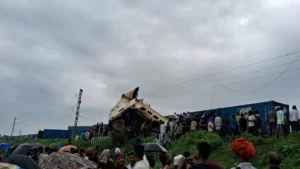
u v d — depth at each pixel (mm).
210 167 2740
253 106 20859
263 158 14453
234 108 22234
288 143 14805
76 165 6562
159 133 23391
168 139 21766
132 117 25922
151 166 7543
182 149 19047
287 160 13445
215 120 20312
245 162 3879
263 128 19688
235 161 14992
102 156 6816
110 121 26203
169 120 24766
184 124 23297
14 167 2750
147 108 25672
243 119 18688
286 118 17969
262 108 20234
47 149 12289
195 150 17594
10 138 66000
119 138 25656
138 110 25641
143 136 25266
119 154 6062
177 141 21000
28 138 55719
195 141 19328
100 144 28797
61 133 55688
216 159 16531
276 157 4551
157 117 25672
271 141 16484
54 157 6773
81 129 58875
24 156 2986
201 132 20453
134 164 5527
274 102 19844
